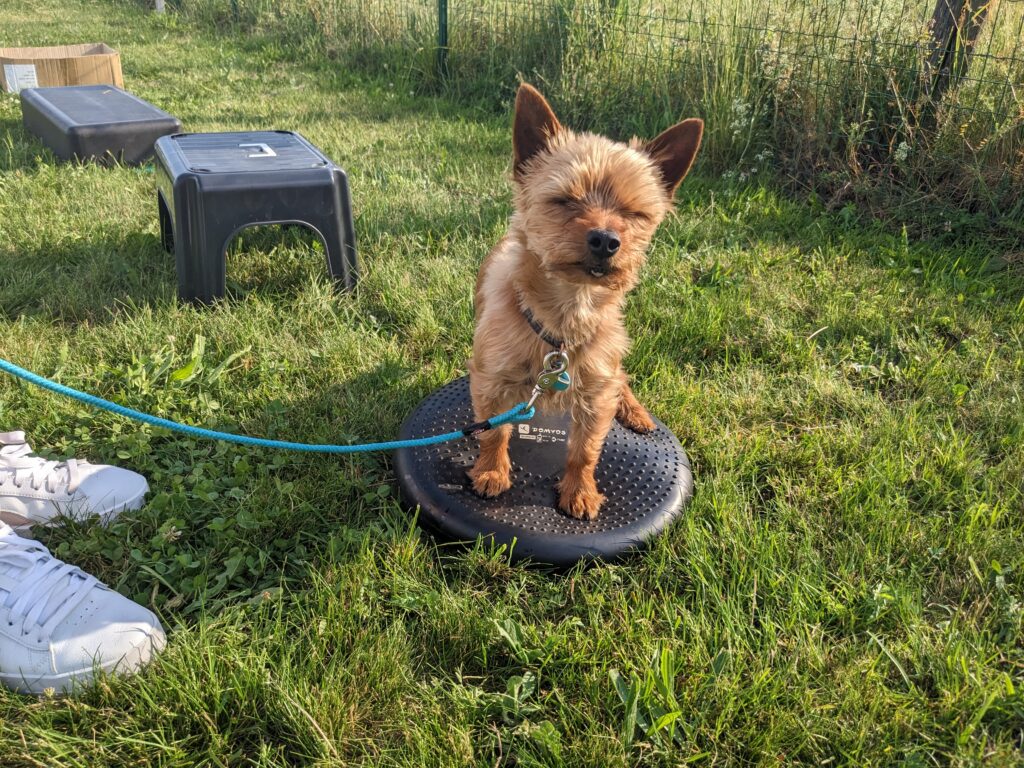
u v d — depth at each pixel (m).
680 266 1.37
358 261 1.25
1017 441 0.94
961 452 0.90
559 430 0.93
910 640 0.66
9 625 0.60
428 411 0.90
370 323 1.17
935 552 0.76
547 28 2.37
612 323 0.79
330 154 1.93
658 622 0.69
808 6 1.77
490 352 0.78
